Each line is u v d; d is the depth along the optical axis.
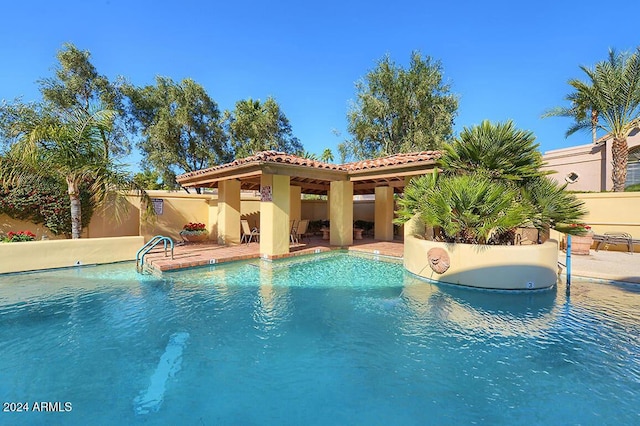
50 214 12.51
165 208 16.03
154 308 6.82
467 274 8.23
